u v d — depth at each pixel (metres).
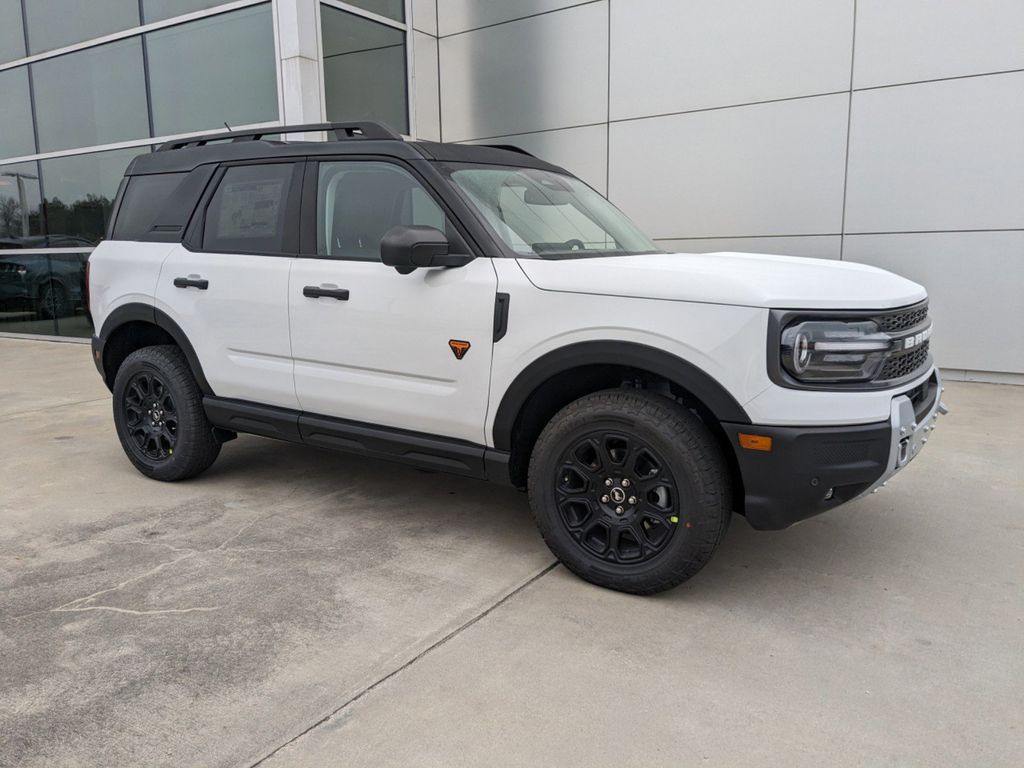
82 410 6.46
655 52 7.94
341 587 3.06
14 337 11.71
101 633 2.69
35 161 10.90
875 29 6.83
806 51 7.16
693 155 7.88
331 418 3.71
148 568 3.23
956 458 4.71
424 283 3.26
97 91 9.99
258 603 2.92
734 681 2.41
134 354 4.41
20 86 10.84
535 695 2.34
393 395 3.42
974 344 6.88
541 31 8.62
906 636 2.69
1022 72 6.31
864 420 2.64
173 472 4.29
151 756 2.05
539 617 2.82
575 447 3.00
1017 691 2.36
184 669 2.47
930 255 6.92
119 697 2.31
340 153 3.62
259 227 3.88
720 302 2.67
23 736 2.13
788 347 2.60
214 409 4.07
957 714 2.24
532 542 3.54
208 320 3.98
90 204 10.44
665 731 2.17
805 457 2.62
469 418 3.23
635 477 2.88
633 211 8.34
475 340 3.14
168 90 9.27
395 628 2.74
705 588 3.06
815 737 2.14
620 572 2.96
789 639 2.67
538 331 2.98
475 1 9.04
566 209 3.76
